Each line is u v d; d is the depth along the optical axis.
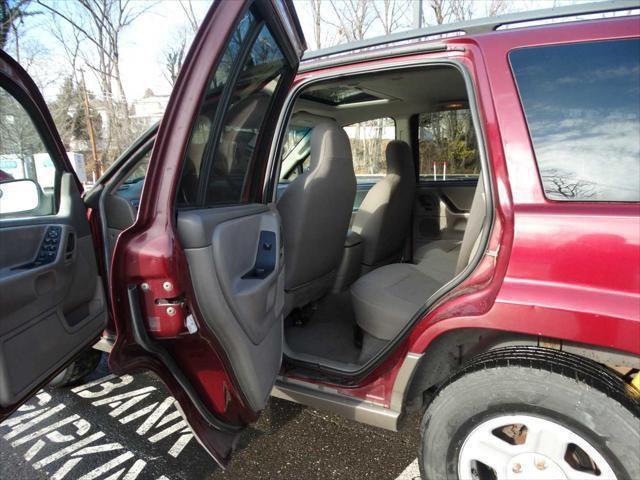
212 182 1.59
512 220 1.39
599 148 1.35
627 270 1.24
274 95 1.90
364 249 3.09
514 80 1.47
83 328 1.64
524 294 1.34
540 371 1.33
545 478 1.35
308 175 2.11
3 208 1.43
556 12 1.52
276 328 1.86
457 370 1.54
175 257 1.29
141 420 2.34
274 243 1.81
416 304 2.05
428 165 3.62
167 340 1.52
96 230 2.00
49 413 2.41
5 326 1.24
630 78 1.35
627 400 1.27
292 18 1.78
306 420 2.28
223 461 1.58
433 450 1.50
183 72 1.27
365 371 1.76
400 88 2.69
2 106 1.50
